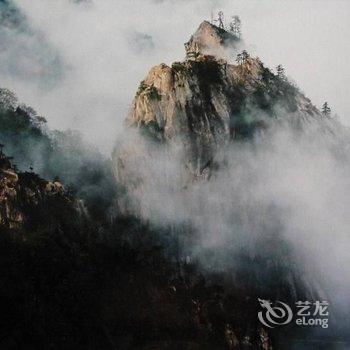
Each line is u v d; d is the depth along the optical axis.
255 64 176.38
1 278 92.25
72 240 109.81
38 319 90.69
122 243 122.00
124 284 108.12
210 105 150.62
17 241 100.62
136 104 150.25
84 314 97.19
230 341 108.31
